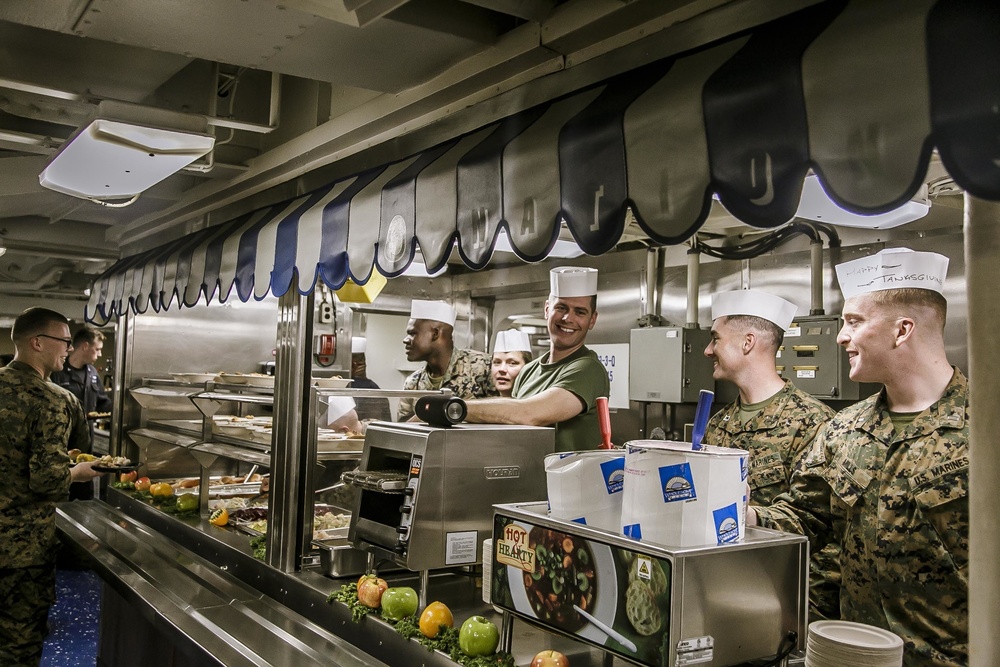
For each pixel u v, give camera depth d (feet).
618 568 5.05
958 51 3.83
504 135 6.97
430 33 6.69
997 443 3.75
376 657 7.54
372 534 7.91
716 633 4.82
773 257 12.41
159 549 12.92
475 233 6.80
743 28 5.36
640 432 14.23
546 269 16.79
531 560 5.79
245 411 17.39
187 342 18.80
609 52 6.18
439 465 7.53
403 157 8.91
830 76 4.37
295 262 9.64
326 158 9.73
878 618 6.26
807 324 11.43
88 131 8.59
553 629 5.54
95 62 8.93
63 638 16.31
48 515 12.67
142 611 10.01
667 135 5.21
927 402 6.25
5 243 18.37
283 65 7.45
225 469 17.99
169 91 9.40
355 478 7.93
